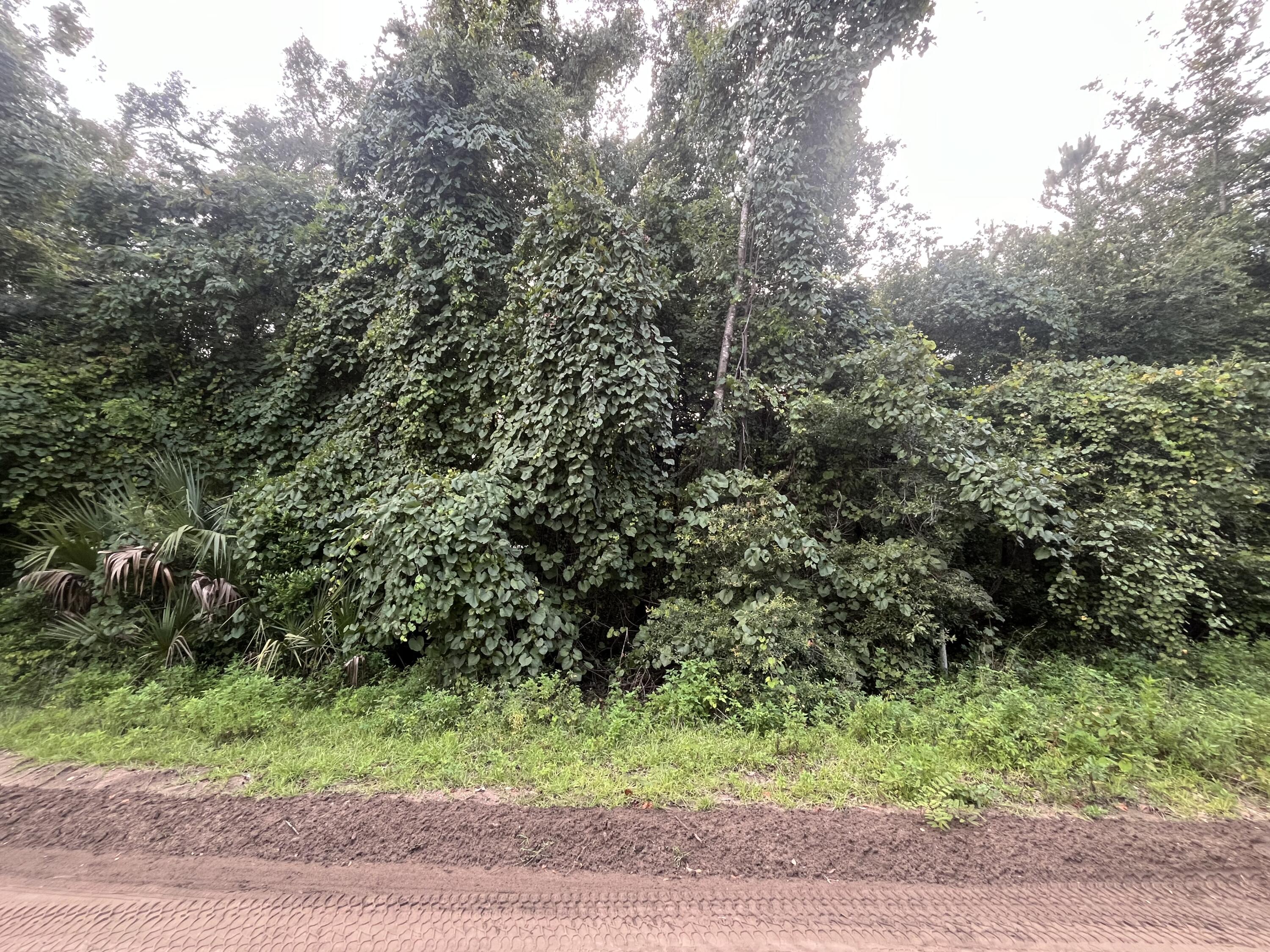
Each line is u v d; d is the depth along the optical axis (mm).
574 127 11688
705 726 4820
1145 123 13375
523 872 3039
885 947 2529
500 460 6605
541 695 5035
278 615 6133
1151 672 6016
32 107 8516
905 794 3770
